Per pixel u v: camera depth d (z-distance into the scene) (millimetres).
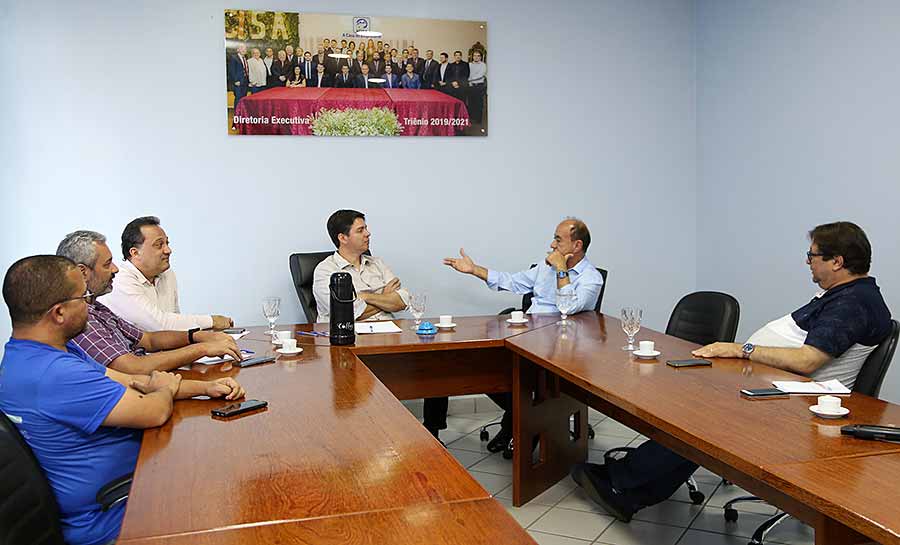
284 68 4516
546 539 2992
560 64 4949
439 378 3469
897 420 1984
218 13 4414
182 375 2627
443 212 4820
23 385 1973
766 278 4629
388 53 4656
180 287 4469
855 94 3922
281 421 2043
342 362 2844
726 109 4926
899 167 3674
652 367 2672
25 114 4203
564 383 3504
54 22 4215
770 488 2010
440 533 1336
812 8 4184
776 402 2188
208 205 4477
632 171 5137
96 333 2525
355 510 1438
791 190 4395
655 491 3143
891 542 1331
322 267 4055
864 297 2631
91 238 2643
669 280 5266
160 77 4367
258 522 1392
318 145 4605
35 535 1867
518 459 3312
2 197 4195
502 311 4457
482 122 4824
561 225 3914
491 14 4809
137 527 1376
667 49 5141
